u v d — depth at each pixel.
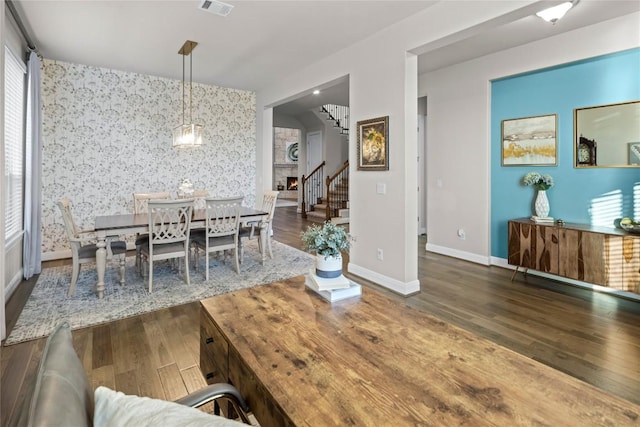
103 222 3.70
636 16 3.17
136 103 5.33
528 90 4.11
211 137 6.09
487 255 4.56
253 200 6.61
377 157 3.73
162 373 2.15
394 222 3.58
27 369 2.19
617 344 2.46
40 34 3.79
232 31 3.69
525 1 2.46
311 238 1.87
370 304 1.73
